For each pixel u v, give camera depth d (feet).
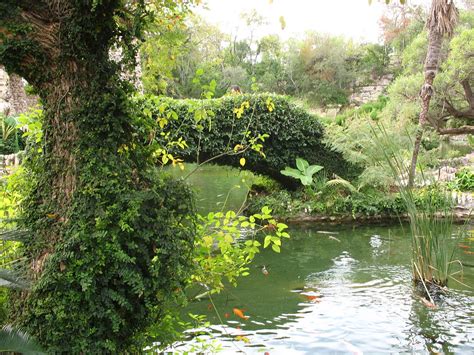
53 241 6.84
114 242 6.63
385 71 122.72
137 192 6.89
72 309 6.61
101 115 6.91
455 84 39.27
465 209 27.63
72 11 6.75
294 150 31.04
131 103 7.35
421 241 15.39
